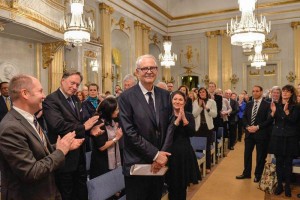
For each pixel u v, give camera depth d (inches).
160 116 92.8
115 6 430.0
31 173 64.7
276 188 178.5
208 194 178.9
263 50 550.6
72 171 109.6
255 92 199.3
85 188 117.7
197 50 603.8
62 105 110.5
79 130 110.8
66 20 270.8
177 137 138.9
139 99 91.4
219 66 585.3
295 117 165.8
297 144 168.6
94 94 222.8
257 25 271.9
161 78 616.4
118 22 442.0
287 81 532.7
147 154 85.7
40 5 238.4
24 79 70.6
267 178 183.0
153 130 91.2
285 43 534.0
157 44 585.6
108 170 129.7
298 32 519.5
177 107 134.1
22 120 69.3
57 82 302.7
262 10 544.7
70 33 240.2
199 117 218.2
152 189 97.0
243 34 272.5
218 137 275.4
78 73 113.9
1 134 65.1
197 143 209.3
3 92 202.5
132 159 90.8
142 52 513.3
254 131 196.5
